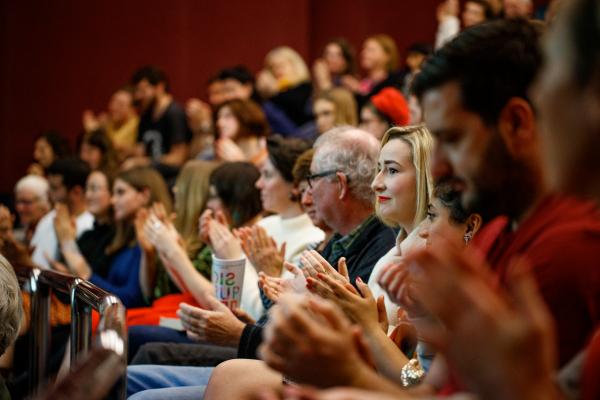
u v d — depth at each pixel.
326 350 1.68
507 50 1.86
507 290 1.82
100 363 1.91
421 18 13.13
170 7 13.23
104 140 9.00
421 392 2.00
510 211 1.91
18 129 12.98
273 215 5.52
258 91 10.20
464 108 1.86
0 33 12.90
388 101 6.43
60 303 4.68
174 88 13.27
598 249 1.78
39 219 7.54
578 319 1.76
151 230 5.04
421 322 2.14
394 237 3.77
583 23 1.48
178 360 4.38
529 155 1.86
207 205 5.56
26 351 4.61
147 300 5.71
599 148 1.47
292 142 4.88
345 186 3.96
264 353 1.72
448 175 1.92
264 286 3.61
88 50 13.13
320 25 13.56
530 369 1.38
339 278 2.89
